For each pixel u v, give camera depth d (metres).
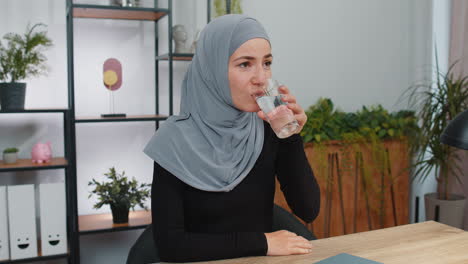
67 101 2.60
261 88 1.21
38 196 2.60
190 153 1.33
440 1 3.47
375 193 3.11
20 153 2.55
